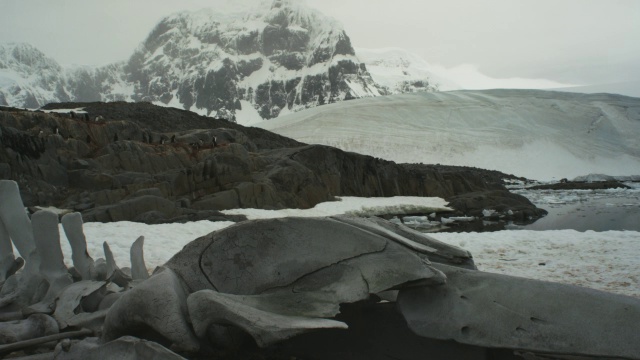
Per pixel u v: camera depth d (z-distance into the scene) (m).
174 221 20.66
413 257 4.20
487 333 3.76
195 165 27.69
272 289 4.27
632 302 3.65
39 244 5.50
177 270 4.57
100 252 11.78
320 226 4.51
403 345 4.32
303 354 4.50
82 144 26.94
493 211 33.56
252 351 4.41
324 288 4.14
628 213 32.66
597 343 3.50
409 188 44.31
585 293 3.79
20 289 5.47
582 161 107.75
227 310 3.81
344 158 41.75
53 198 22.72
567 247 13.25
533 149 110.31
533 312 3.76
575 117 124.38
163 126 53.78
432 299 4.07
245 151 32.06
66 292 5.23
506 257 11.95
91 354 3.93
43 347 4.87
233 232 4.61
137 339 3.79
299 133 116.44
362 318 4.51
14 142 23.00
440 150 108.19
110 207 20.69
